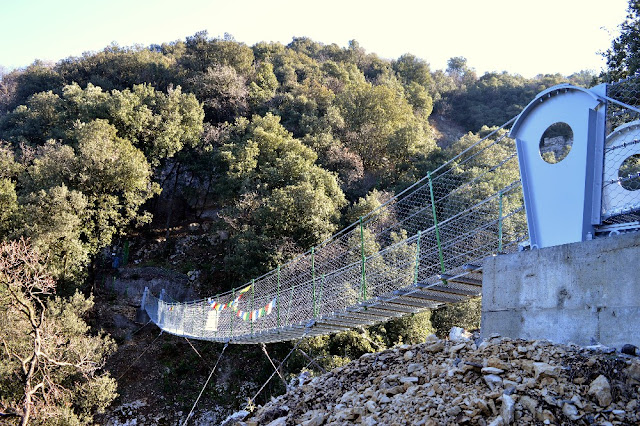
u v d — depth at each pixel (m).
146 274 26.72
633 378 4.32
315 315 10.64
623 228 5.70
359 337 18.11
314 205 22.97
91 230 25.11
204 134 33.75
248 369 21.42
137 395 20.39
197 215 32.41
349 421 5.24
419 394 5.09
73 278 22.78
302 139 33.00
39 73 44.84
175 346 22.73
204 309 15.67
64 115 33.97
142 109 31.48
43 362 13.66
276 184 27.05
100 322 23.91
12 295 13.25
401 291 8.23
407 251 9.42
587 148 5.97
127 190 26.84
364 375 6.20
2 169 27.83
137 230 30.70
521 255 6.06
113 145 27.20
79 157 26.28
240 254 23.31
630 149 6.16
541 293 5.77
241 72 44.59
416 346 6.28
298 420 5.81
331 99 40.94
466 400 4.64
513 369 4.87
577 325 5.37
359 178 30.12
